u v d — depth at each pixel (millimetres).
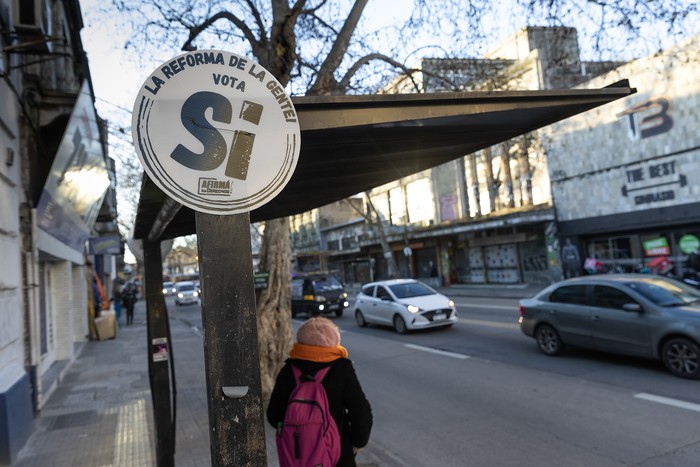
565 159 21219
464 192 28297
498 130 2971
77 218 10102
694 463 4367
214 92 1915
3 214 5684
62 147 7059
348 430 2625
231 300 1862
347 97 2162
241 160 1936
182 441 5477
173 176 1816
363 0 6750
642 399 6191
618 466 4430
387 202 36125
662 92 17391
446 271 30578
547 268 23844
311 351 2637
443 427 5805
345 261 44062
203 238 1857
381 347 11516
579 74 20500
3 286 5555
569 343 8672
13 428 5207
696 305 7270
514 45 22469
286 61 6508
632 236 18969
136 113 1784
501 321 13758
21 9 5875
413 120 2340
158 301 4715
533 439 5219
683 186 16984
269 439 5547
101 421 6535
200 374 9336
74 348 13125
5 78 5746
